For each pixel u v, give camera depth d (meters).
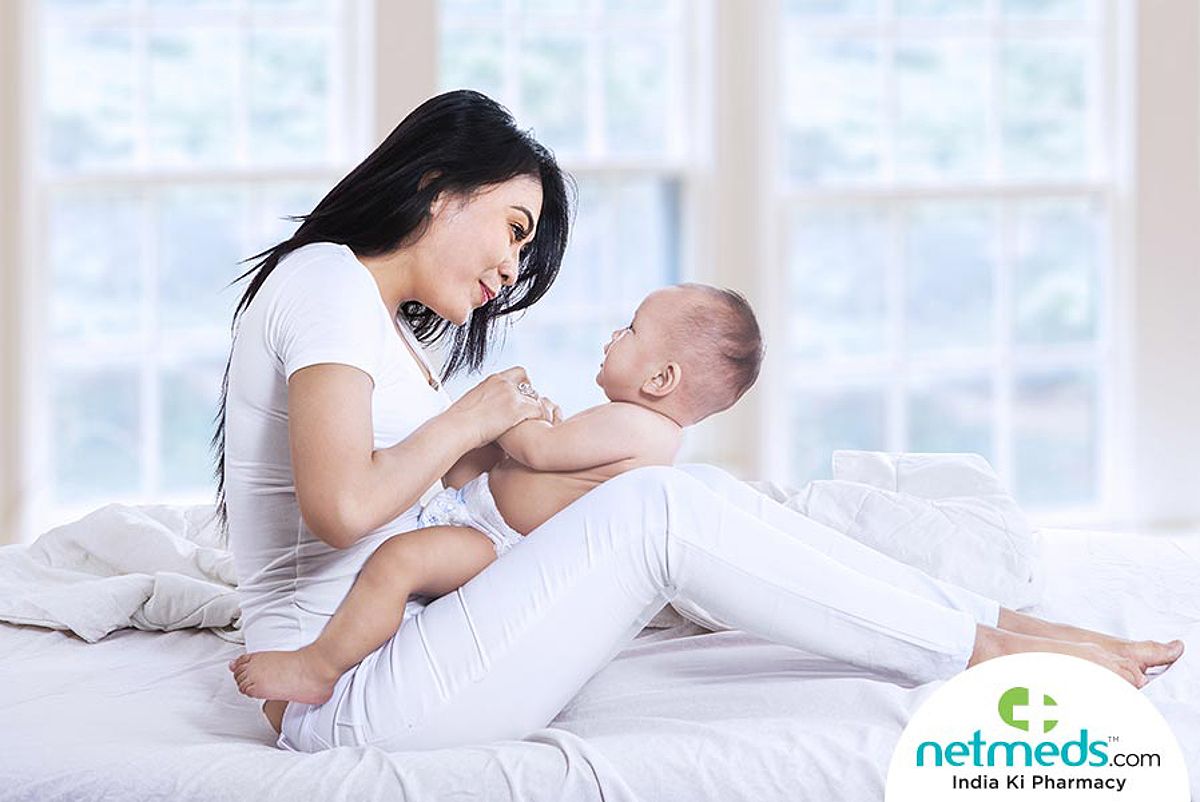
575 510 2.73
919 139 6.70
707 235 6.50
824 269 6.66
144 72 6.32
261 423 2.75
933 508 3.50
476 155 2.86
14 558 3.86
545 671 2.69
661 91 6.58
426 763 2.55
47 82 6.29
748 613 2.72
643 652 3.27
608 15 6.52
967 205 6.71
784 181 6.64
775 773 2.55
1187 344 6.65
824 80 6.62
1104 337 6.79
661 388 3.11
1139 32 6.53
